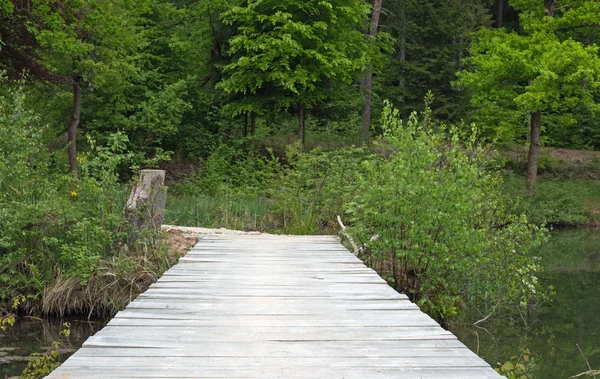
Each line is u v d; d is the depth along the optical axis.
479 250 8.69
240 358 3.93
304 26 18.44
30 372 5.81
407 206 8.46
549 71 21.48
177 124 24.19
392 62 30.67
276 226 13.67
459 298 8.95
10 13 14.34
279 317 5.11
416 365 3.80
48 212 9.20
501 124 26.33
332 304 5.63
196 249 9.44
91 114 22.53
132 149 22.81
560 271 13.80
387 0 32.03
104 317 8.22
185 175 23.22
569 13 22.84
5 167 8.79
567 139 33.06
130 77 22.45
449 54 28.19
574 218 24.11
